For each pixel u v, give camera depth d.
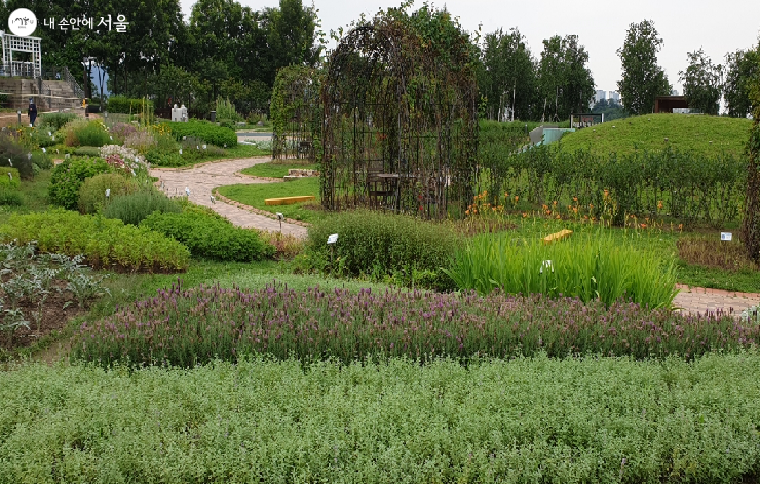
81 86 53.81
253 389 4.36
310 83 25.08
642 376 4.67
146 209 11.41
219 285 7.00
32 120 27.67
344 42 13.76
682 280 9.80
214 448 3.65
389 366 4.79
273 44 62.97
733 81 45.88
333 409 4.00
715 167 14.27
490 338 5.40
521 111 60.03
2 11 54.47
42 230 9.34
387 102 14.30
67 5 55.81
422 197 13.00
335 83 14.27
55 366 4.85
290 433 3.80
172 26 57.84
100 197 12.74
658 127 26.47
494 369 4.72
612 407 4.24
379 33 13.07
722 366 4.95
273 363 4.84
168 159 23.75
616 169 14.50
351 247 9.02
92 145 23.69
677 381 4.80
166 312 5.87
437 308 6.01
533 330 5.48
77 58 53.38
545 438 3.84
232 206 15.31
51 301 7.24
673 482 3.79
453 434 3.84
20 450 3.66
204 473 3.55
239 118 48.62
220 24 64.00
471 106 14.14
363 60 14.31
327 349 5.20
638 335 5.61
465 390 4.38
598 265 7.04
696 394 4.40
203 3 63.78
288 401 4.20
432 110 12.93
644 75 53.78
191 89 49.38
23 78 40.62
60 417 3.91
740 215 15.35
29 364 4.98
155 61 57.62
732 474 3.82
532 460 3.71
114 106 42.69
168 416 3.99
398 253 8.65
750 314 6.55
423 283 8.31
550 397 4.26
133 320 5.56
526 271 7.17
